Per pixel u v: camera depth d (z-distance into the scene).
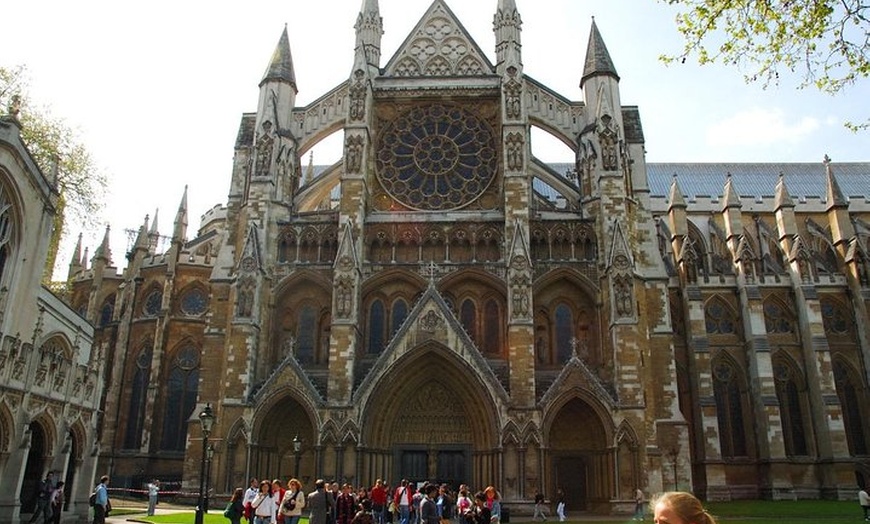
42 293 35.81
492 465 43.41
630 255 46.81
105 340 66.50
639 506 40.88
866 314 69.19
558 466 45.19
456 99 54.47
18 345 27.31
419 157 53.59
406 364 45.16
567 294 49.06
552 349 48.06
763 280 71.88
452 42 57.12
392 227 50.22
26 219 32.56
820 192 85.25
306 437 46.41
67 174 51.41
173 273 65.19
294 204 52.84
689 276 68.69
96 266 70.62
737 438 67.25
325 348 48.84
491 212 51.19
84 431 33.47
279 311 49.59
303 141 54.22
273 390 45.03
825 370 66.00
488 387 44.19
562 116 53.69
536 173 53.41
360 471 43.06
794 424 67.69
